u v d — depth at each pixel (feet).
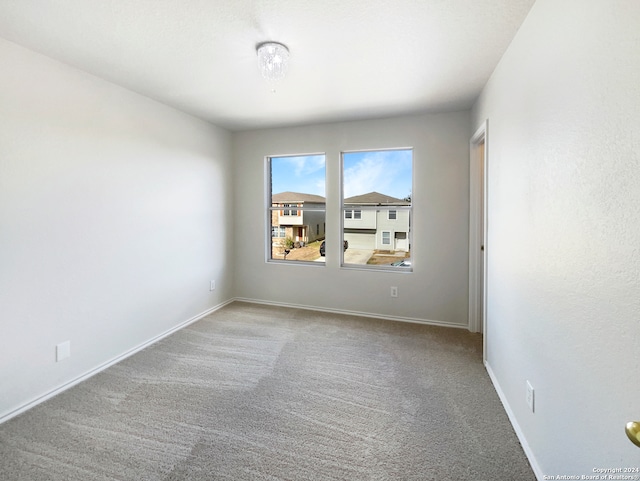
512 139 5.98
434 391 7.02
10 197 6.07
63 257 7.04
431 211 11.14
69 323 7.20
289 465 4.95
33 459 5.02
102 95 7.86
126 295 8.68
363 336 10.18
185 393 6.93
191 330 10.60
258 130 13.15
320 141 12.34
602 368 3.19
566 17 3.90
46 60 6.65
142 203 9.14
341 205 12.41
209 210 12.18
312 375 7.73
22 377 6.32
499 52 6.54
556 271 4.17
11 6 5.03
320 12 5.25
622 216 2.85
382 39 6.10
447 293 11.16
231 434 5.64
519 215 5.57
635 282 2.70
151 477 4.71
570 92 3.79
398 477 4.72
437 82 8.17
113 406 6.44
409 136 11.21
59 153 6.92
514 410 5.83
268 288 13.60
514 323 5.84
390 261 12.05
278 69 6.49
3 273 6.01
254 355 8.79
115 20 5.46
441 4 5.02
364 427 5.83
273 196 13.60
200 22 5.54
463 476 4.74
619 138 2.88
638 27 2.62
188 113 10.85
